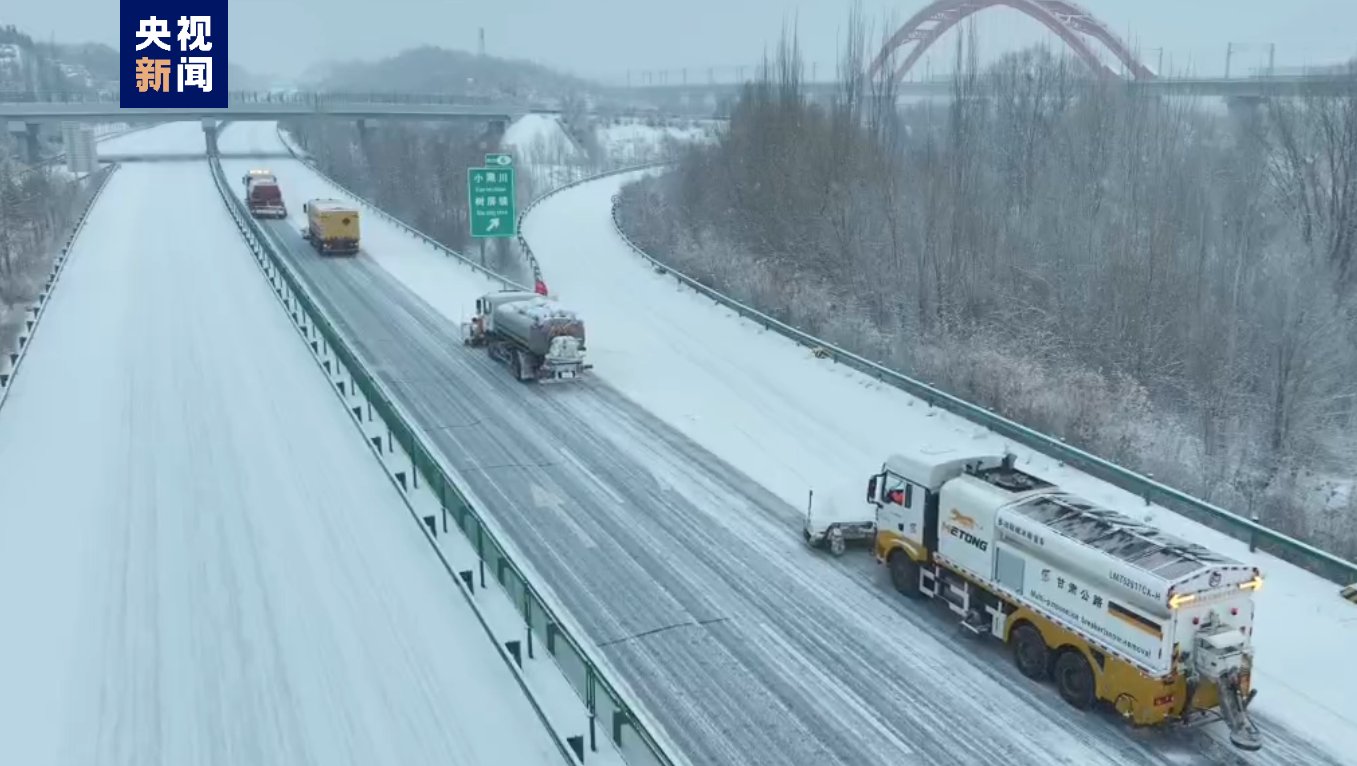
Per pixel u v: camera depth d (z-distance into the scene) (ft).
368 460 96.32
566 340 119.55
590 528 81.61
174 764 53.88
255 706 58.70
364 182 361.51
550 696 58.85
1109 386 127.13
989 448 95.40
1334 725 55.42
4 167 232.12
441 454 97.71
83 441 100.73
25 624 67.56
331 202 209.56
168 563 75.87
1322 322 130.31
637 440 102.17
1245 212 169.37
